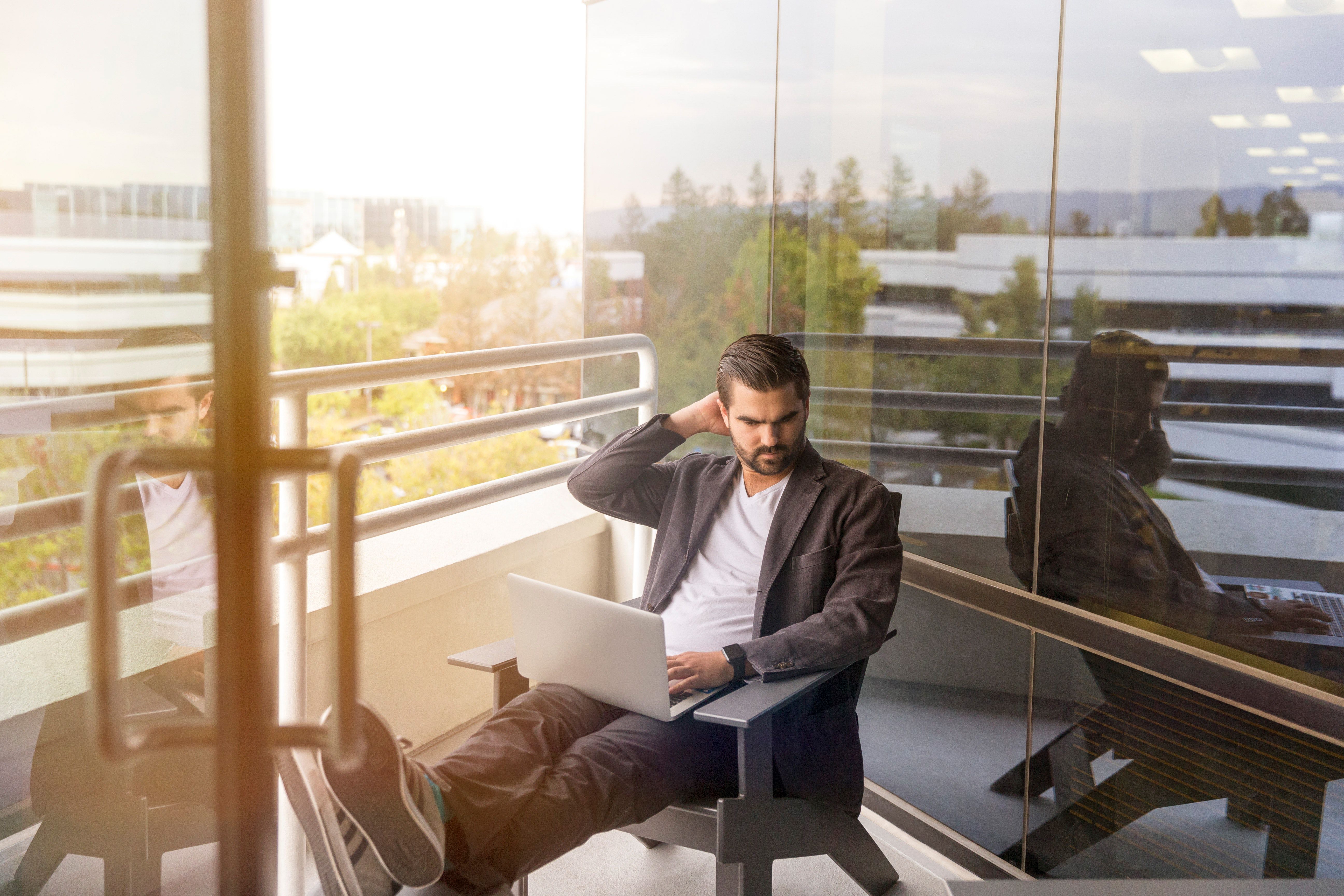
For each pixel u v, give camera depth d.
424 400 15.28
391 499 14.73
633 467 2.37
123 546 1.36
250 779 0.94
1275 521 1.76
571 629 1.94
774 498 2.28
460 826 1.65
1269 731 1.80
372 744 1.43
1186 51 1.85
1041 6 2.15
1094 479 2.11
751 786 1.85
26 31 1.23
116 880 1.37
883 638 2.01
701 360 3.92
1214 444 1.86
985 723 2.42
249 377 0.91
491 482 2.42
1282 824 1.79
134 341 1.28
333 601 0.93
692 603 2.24
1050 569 2.24
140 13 1.25
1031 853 2.32
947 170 2.43
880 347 2.67
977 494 2.42
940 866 2.47
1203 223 1.84
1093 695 2.15
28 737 1.33
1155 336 1.95
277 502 1.92
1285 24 1.68
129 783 1.36
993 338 2.33
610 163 4.07
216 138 0.89
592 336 4.22
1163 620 1.99
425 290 15.45
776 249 3.01
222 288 0.90
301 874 1.94
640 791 1.83
